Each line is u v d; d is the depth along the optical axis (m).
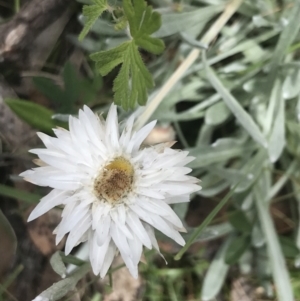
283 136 0.15
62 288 0.12
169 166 0.11
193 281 0.17
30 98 0.17
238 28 0.16
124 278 0.17
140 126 0.13
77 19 0.16
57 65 0.17
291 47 0.14
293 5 0.14
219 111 0.16
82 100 0.16
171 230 0.11
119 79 0.11
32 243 0.16
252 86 0.15
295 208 0.17
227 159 0.16
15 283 0.16
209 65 0.16
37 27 0.15
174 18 0.14
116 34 0.15
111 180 0.10
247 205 0.16
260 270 0.16
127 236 0.10
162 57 0.16
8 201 0.16
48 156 0.10
